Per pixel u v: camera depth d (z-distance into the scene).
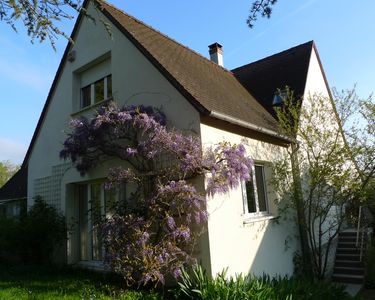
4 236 10.41
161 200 7.22
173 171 7.41
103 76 10.75
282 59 15.23
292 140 10.46
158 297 6.68
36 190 12.16
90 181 10.27
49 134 11.98
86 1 10.63
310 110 11.01
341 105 10.68
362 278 11.13
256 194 9.48
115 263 7.11
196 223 7.50
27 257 10.55
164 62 9.15
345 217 11.08
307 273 10.30
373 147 10.52
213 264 7.29
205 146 7.70
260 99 13.38
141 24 11.54
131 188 8.69
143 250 6.79
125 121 8.30
